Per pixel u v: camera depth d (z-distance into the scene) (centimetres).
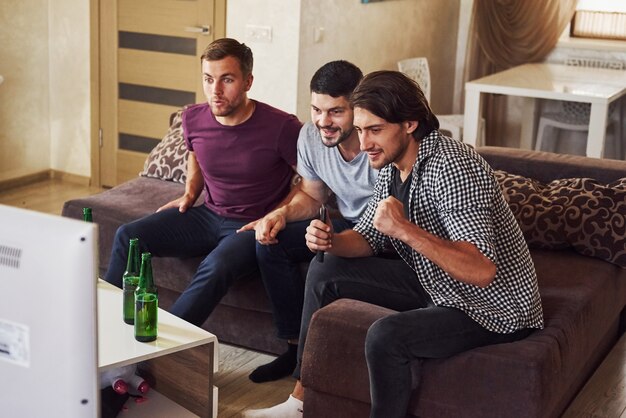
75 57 598
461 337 249
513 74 644
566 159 372
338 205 329
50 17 599
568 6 706
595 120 568
